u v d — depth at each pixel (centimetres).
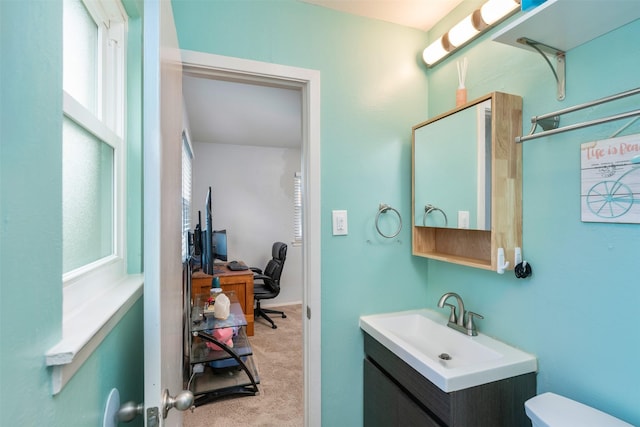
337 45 158
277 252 418
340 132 159
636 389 89
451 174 144
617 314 94
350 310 162
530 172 122
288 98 280
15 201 40
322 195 156
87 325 59
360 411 164
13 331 39
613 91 95
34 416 43
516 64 127
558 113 102
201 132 391
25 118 43
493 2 128
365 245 165
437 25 170
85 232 82
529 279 122
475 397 108
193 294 314
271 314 432
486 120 126
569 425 90
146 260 63
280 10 147
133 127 110
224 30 137
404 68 172
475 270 148
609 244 96
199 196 439
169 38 90
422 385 118
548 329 115
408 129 173
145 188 64
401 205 173
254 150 464
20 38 42
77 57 83
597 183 99
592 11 86
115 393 74
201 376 247
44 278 46
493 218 121
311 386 154
